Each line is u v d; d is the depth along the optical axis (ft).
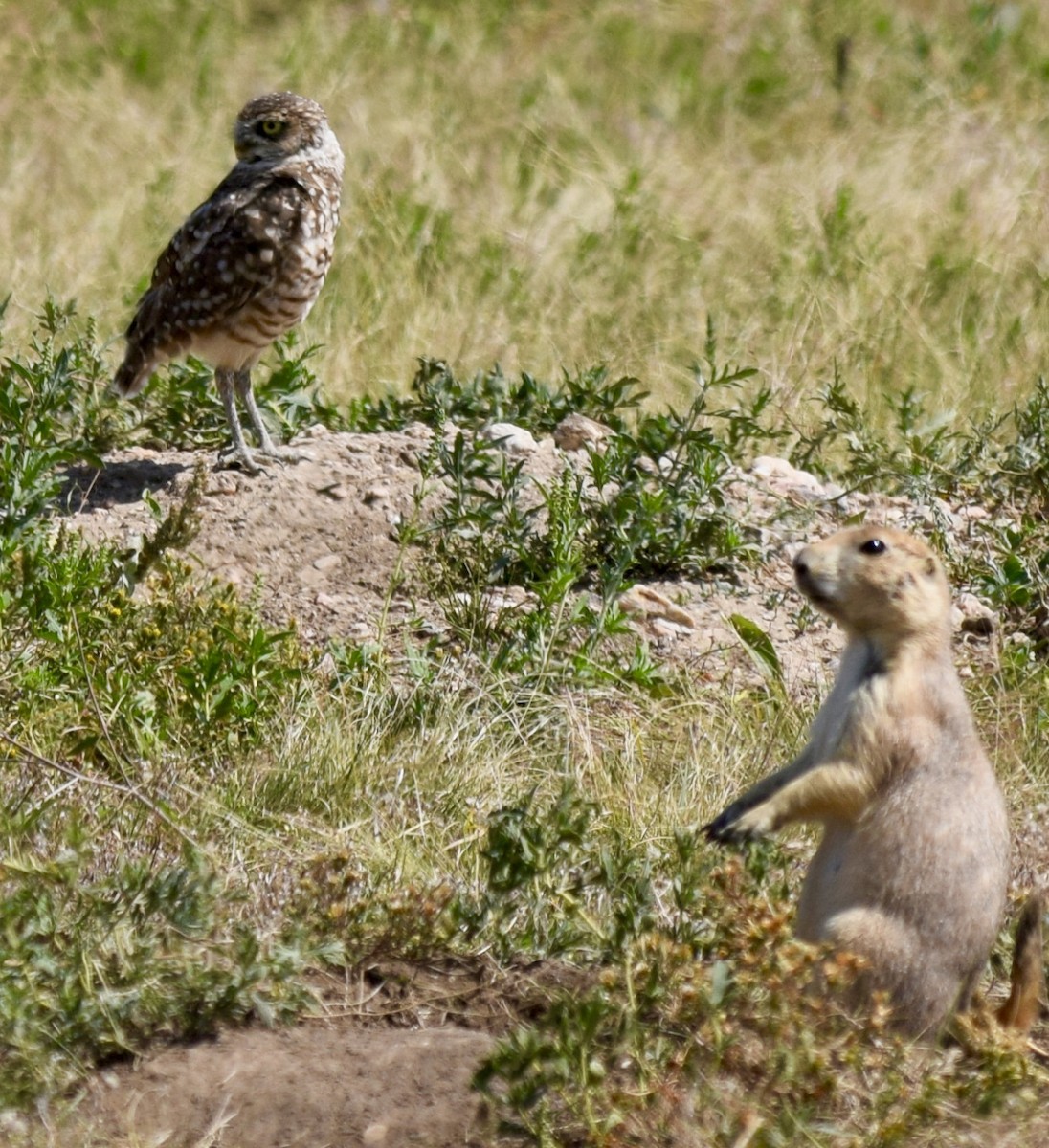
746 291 85.20
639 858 39.60
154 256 87.20
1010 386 74.79
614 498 56.95
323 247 59.93
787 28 134.62
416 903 36.04
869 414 70.08
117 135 105.81
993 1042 32.17
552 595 52.54
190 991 33.09
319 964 35.35
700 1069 30.78
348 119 112.27
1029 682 51.39
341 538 56.80
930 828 33.40
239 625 50.03
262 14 136.56
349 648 51.34
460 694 49.11
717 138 112.57
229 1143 30.81
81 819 40.14
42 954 32.19
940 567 34.58
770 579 57.47
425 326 79.10
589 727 47.98
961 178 100.58
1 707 45.83
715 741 47.14
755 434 64.90
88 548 51.21
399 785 43.88
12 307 77.61
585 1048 29.48
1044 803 44.78
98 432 61.36
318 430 63.31
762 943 31.94
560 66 126.93
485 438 60.13
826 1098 30.17
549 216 94.48
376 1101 31.32
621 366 76.64
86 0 135.95
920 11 137.90
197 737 45.27
